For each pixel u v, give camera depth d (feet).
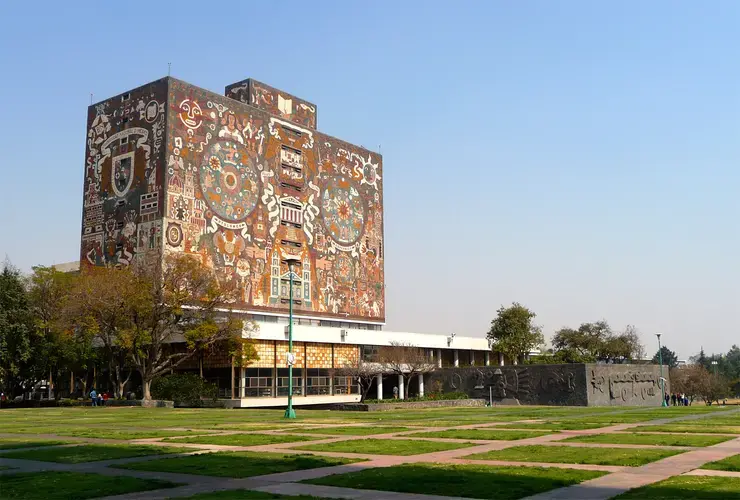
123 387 286.25
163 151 307.99
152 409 224.74
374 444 96.32
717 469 68.90
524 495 56.49
